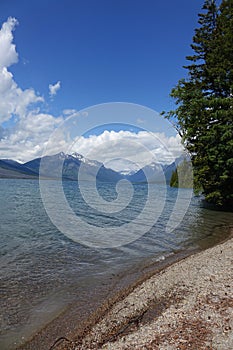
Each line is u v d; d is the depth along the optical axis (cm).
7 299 745
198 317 582
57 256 1191
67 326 605
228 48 2495
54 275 944
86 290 808
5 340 556
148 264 1070
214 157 2303
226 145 2247
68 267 1035
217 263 957
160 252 1251
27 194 4766
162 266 1031
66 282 874
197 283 784
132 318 619
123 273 964
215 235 1598
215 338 496
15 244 1405
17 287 831
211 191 2634
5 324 616
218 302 645
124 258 1160
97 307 695
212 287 742
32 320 634
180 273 891
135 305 686
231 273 838
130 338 529
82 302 725
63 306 704
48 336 569
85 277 923
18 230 1781
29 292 795
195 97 2548
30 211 2689
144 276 923
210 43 2730
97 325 603
